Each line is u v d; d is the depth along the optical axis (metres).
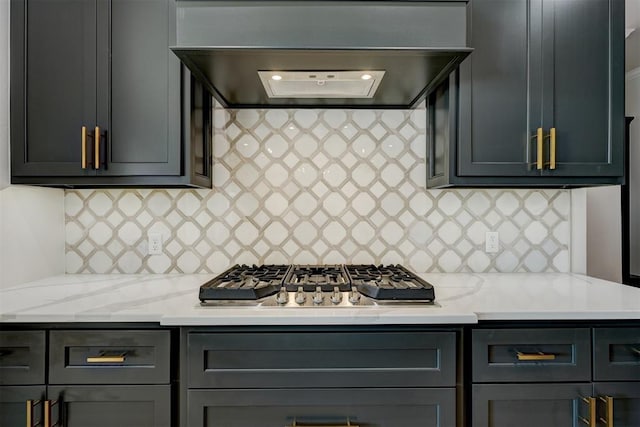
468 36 1.48
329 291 1.31
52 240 1.75
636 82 2.74
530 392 1.19
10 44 1.46
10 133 1.47
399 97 1.71
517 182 1.51
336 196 1.86
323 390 1.17
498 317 1.18
